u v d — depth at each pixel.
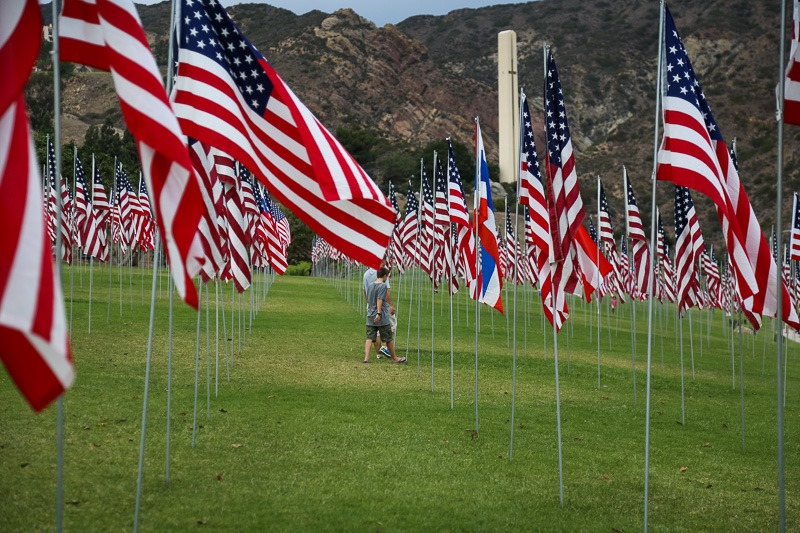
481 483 10.20
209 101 8.08
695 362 28.17
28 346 4.80
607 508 9.59
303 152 8.40
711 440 14.16
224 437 11.55
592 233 37.97
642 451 12.73
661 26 8.80
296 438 11.74
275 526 8.05
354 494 9.31
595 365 23.45
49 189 24.42
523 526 8.66
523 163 11.77
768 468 12.22
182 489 9.06
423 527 8.35
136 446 10.70
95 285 39.66
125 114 6.23
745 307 9.14
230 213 14.59
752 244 9.49
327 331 26.95
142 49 6.37
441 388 17.23
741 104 159.88
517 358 23.23
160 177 6.33
